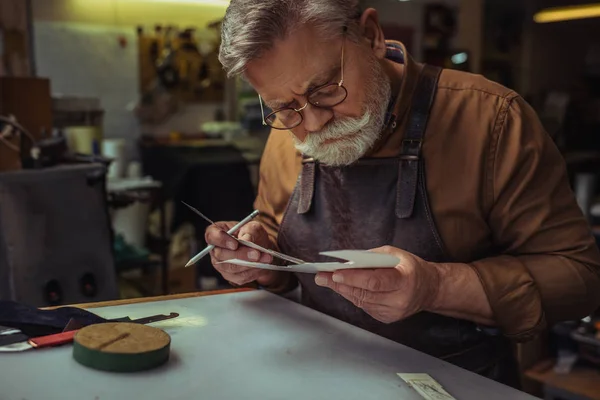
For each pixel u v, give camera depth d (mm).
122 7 4164
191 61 4430
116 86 4227
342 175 1283
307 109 1097
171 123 4426
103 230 2273
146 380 874
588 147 4402
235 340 1058
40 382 845
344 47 1062
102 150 3695
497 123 1211
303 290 1452
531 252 1196
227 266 1291
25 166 2209
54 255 2143
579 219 1210
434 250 1212
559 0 4473
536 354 2449
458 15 4402
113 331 971
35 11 3830
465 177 1205
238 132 4328
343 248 1288
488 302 1111
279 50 1022
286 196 1423
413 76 1277
